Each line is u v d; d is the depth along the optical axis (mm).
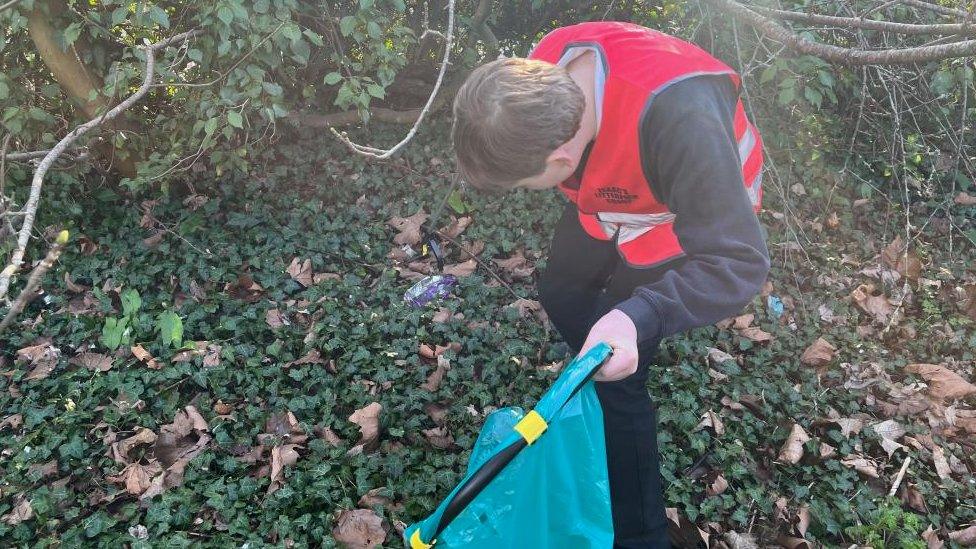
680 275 1638
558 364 3592
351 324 3748
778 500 3018
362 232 4473
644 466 2305
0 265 4016
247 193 4699
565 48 1915
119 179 4719
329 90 5184
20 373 3391
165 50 3947
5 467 2963
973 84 4590
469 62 5000
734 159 1664
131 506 2789
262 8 3631
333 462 2961
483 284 4117
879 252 4797
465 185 4852
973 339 4039
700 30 4879
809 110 5359
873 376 3777
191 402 3281
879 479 3191
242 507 2799
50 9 3971
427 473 2947
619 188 1921
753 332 3926
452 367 3529
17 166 4047
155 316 3756
